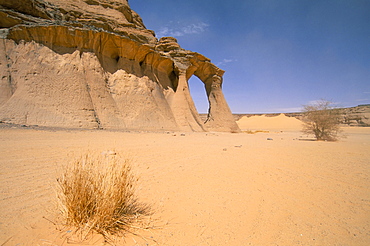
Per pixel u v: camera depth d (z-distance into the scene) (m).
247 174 5.83
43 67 22.47
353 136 30.16
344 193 4.35
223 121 43.44
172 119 32.53
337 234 2.69
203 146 12.43
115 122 24.45
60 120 20.28
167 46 40.00
